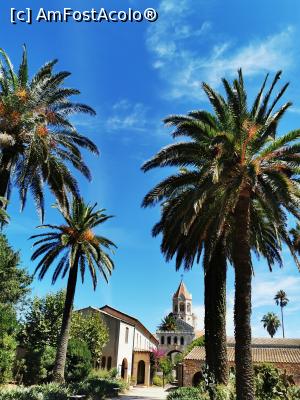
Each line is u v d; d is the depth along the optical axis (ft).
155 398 100.58
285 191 42.52
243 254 46.19
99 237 93.45
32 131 56.65
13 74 60.08
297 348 136.56
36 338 119.14
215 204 49.03
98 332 136.26
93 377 110.32
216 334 56.49
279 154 47.14
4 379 70.33
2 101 57.26
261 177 45.93
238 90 47.47
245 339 43.19
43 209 64.08
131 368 168.76
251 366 42.47
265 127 47.21
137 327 183.73
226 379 54.70
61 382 80.84
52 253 89.15
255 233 55.31
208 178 45.50
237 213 47.73
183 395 60.39
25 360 94.63
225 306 58.34
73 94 63.82
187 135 51.78
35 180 63.21
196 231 54.13
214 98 49.29
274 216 43.27
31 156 59.41
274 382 58.49
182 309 304.30
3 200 47.67
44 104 61.21
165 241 60.03
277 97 46.62
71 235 89.45
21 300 112.37
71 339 115.14
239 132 46.44
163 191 54.24
